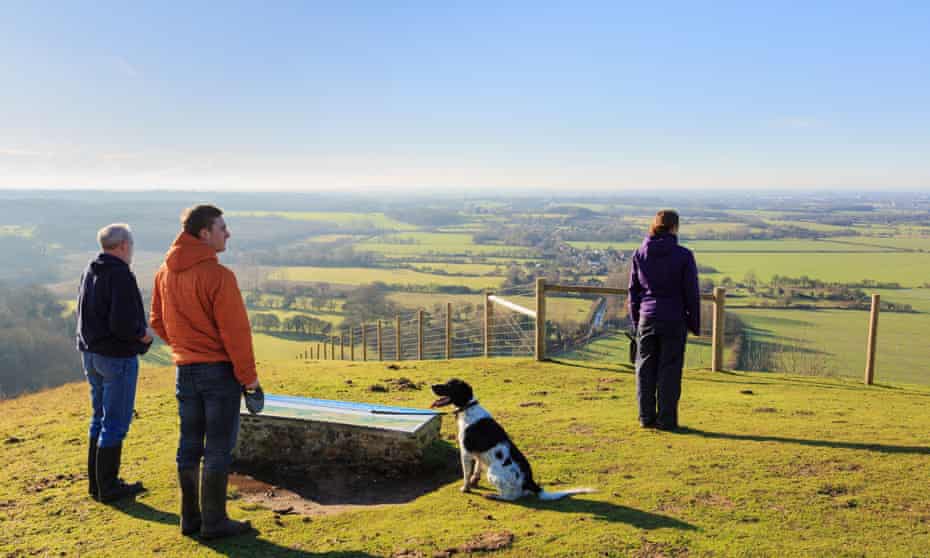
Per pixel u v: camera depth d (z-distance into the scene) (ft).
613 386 31.40
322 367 39.04
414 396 29.40
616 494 16.85
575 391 30.35
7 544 14.40
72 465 20.43
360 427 19.33
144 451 21.40
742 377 34.76
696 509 15.64
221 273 13.60
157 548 13.99
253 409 14.94
